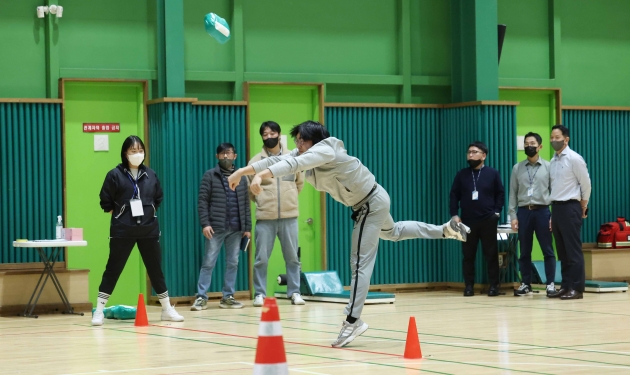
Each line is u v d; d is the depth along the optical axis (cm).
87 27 996
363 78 1121
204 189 945
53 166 960
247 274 1043
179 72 1001
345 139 1103
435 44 1169
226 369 512
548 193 1027
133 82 1005
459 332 693
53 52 973
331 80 1105
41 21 976
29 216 948
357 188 593
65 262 960
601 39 1270
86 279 936
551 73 1233
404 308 905
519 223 1042
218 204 943
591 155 1248
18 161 946
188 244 996
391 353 575
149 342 654
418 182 1141
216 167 955
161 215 995
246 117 1044
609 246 1210
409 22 1150
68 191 982
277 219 965
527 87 1196
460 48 1150
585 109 1243
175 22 1002
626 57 1279
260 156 952
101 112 1001
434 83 1160
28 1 970
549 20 1234
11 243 938
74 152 988
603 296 1014
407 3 1148
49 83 971
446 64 1175
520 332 689
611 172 1261
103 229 998
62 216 965
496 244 1049
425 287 1147
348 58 1125
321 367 513
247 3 1069
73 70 979
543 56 1231
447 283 1152
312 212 1096
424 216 1144
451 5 1164
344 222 1098
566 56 1245
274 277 1079
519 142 1212
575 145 1238
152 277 809
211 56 1052
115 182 785
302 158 558
